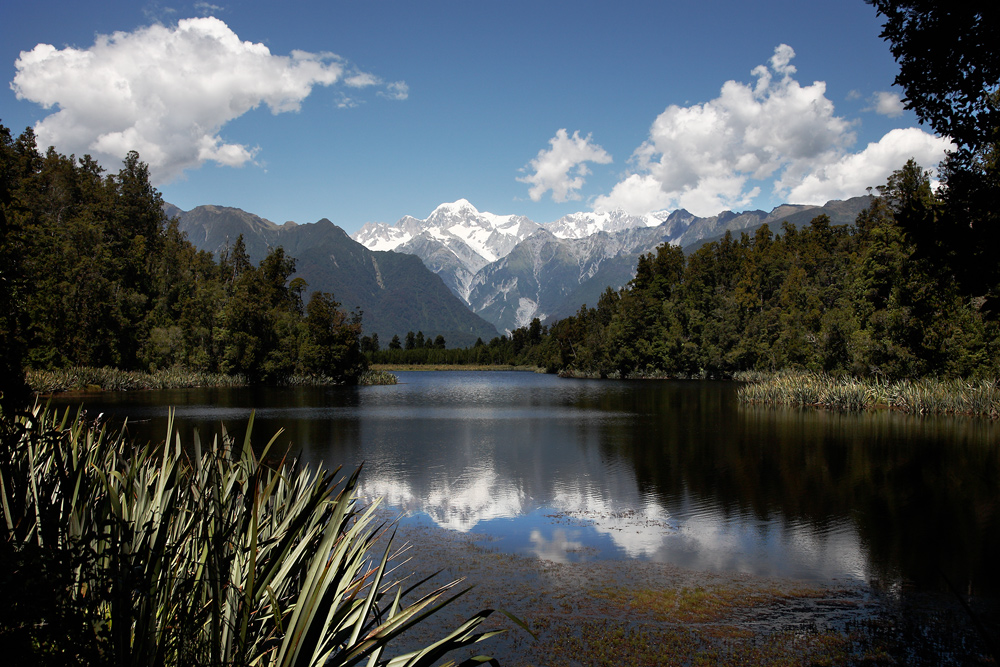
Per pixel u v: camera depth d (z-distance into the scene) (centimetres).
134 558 343
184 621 343
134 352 5441
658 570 987
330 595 403
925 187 3369
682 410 3588
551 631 772
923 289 3416
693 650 724
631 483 1620
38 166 5634
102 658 317
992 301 523
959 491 1508
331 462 1889
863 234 6488
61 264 4672
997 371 3269
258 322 6241
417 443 2286
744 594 894
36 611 297
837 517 1295
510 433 2577
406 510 1351
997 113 540
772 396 3866
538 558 1041
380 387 6384
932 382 3347
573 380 8138
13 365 436
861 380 3662
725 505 1392
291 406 3822
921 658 705
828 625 792
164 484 435
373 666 380
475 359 14150
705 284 9138
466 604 852
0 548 309
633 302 8400
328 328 6894
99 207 5934
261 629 390
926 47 550
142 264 5825
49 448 439
